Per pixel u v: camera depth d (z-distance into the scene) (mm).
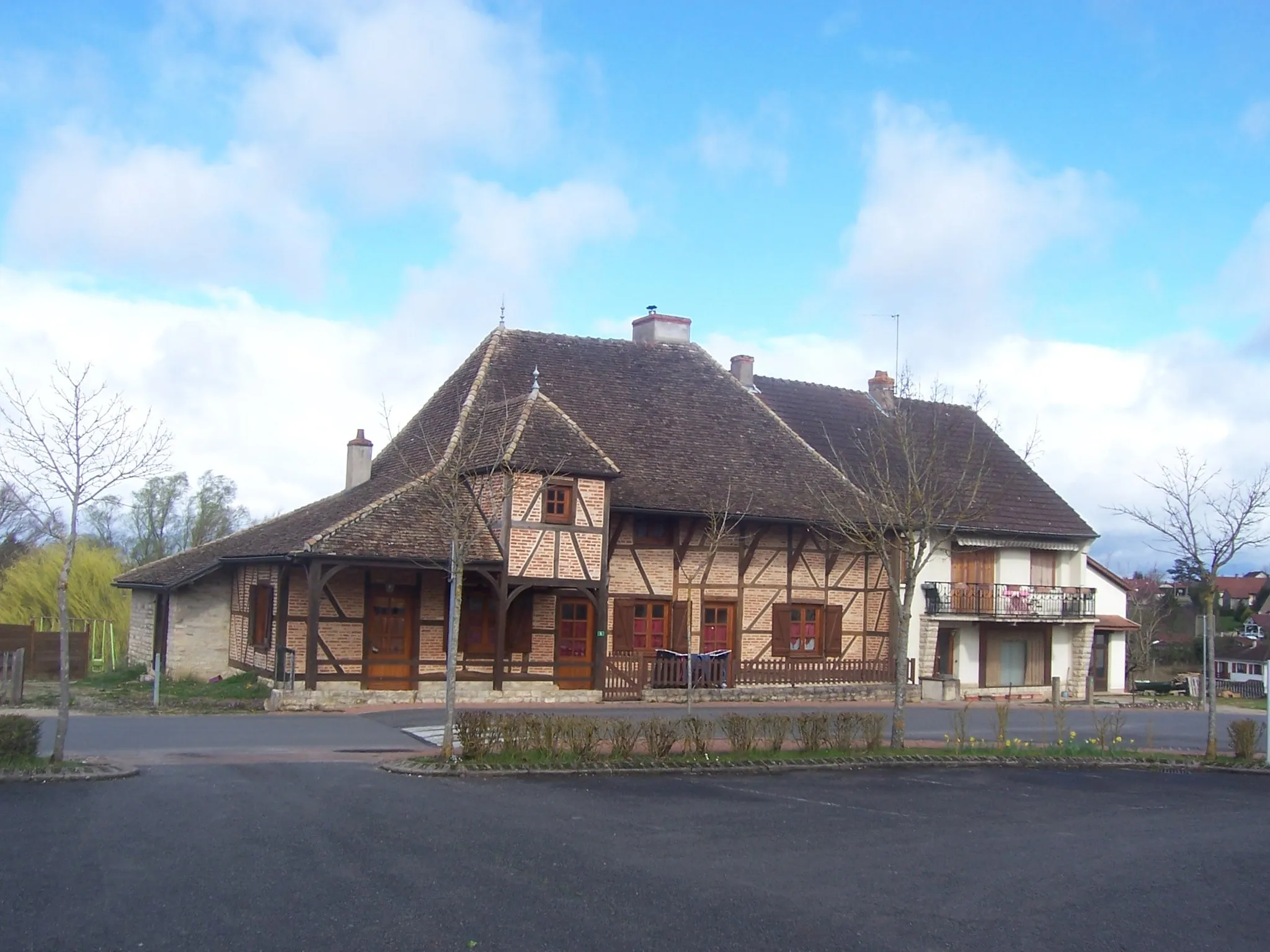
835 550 29500
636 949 7867
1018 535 33906
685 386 31422
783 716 17359
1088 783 16609
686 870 10086
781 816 12836
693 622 27609
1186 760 18969
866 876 10266
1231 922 9570
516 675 24750
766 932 8438
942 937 8648
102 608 37938
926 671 31734
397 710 21609
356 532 22500
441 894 8844
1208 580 20125
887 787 15305
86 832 10273
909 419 23016
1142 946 8781
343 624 23438
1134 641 55812
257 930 7836
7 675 22500
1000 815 13625
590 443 24875
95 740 16312
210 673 28094
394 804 12156
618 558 26812
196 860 9469
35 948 7355
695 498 27156
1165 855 11875
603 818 12148
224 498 55938
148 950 7383
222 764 14438
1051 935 8875
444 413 28719
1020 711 26906
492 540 23766
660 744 16234
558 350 30656
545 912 8555
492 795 13164
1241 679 52562
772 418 31656
